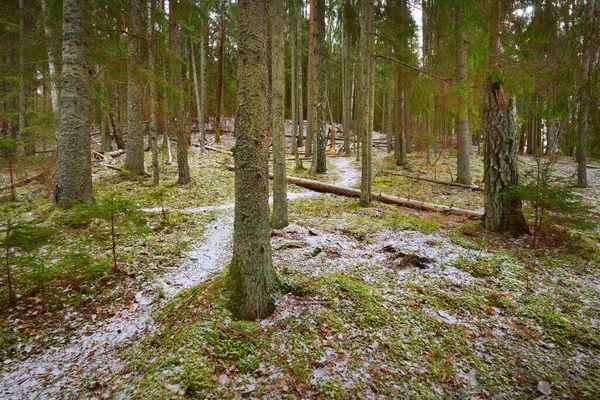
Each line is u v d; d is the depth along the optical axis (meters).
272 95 6.67
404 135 15.77
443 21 8.48
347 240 6.24
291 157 18.70
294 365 2.93
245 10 3.27
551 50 5.01
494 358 3.15
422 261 5.12
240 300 3.57
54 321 3.80
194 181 11.64
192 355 2.89
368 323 3.56
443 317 3.76
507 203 6.44
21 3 11.97
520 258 5.29
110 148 17.88
